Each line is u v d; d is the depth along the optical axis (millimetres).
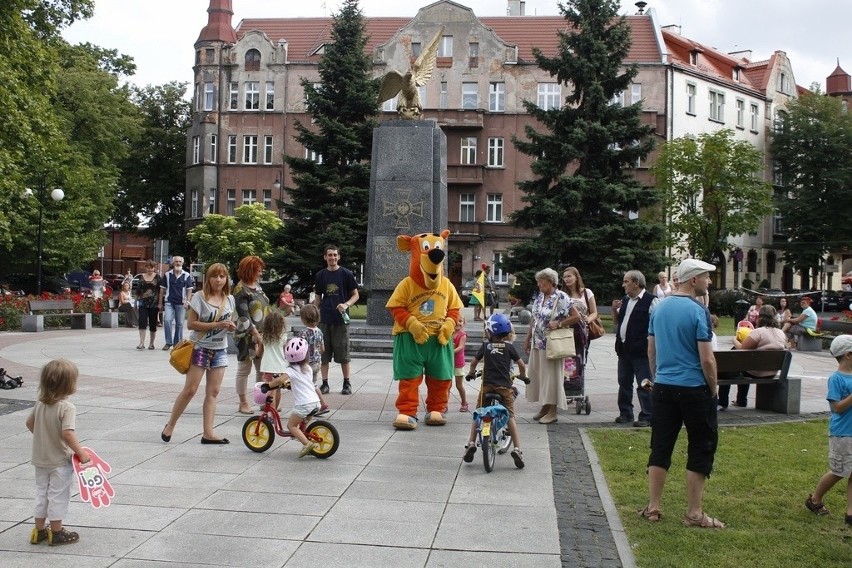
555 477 7242
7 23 26812
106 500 5355
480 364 15781
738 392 11875
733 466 7840
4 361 15711
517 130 51469
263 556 5137
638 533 5719
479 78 51562
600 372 15992
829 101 57969
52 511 5270
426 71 18062
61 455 5289
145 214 62312
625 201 30609
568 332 9734
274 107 53469
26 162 29688
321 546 5332
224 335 8398
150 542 5367
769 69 61031
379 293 17766
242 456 7820
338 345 11734
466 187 51812
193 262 55594
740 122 58156
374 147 17719
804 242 57281
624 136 30750
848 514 6133
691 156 45625
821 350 23344
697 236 47000
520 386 13297
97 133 44719
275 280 33344
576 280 10688
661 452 6055
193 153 54844
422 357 9531
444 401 9766
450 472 7363
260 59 53625
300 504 6266
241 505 6219
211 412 8359
